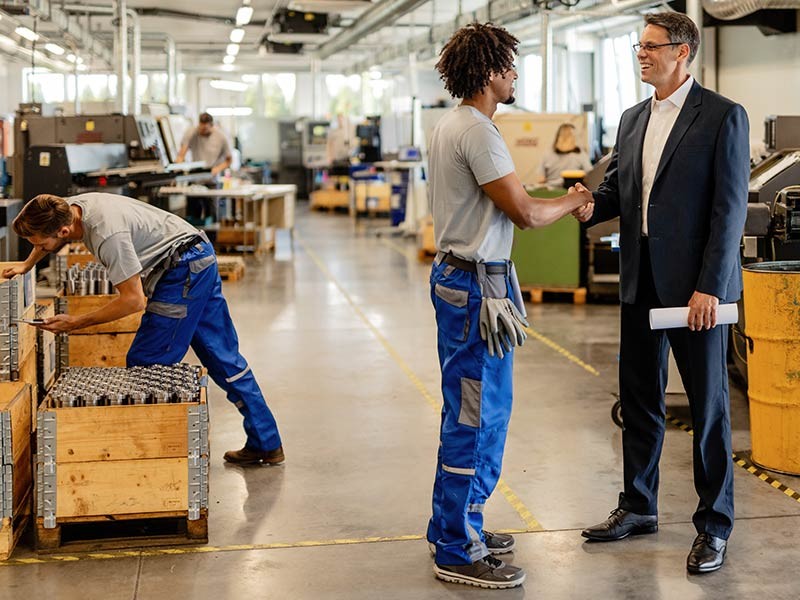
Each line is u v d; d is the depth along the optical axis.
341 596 2.95
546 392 5.56
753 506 3.69
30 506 3.55
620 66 16.12
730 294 3.11
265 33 20.17
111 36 20.94
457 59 2.90
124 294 3.49
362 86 26.64
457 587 3.01
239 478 4.07
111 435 3.24
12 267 3.79
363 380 5.89
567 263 8.77
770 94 10.46
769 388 4.03
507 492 3.88
